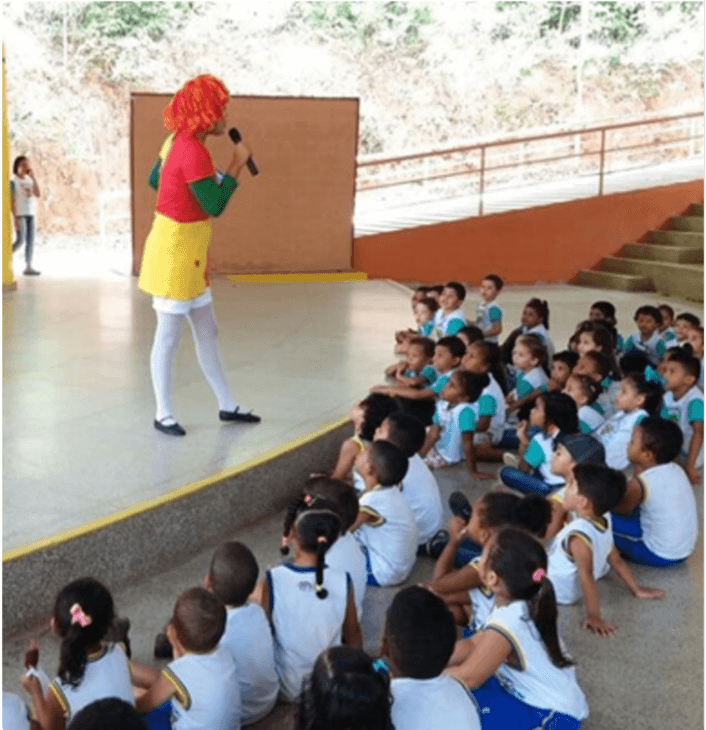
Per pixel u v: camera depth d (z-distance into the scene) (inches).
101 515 126.6
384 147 762.2
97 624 88.0
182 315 163.0
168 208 156.5
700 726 100.6
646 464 140.4
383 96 767.1
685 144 771.4
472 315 375.2
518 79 786.2
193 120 152.6
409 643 82.3
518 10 784.3
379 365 229.9
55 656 110.7
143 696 91.6
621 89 798.5
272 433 168.4
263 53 749.3
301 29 754.8
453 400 180.1
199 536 140.2
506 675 95.3
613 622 122.9
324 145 430.6
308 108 425.1
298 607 103.0
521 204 494.6
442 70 775.1
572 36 797.2
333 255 442.6
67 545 118.9
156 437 164.1
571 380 176.4
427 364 209.2
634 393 169.5
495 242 478.0
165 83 730.8
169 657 110.5
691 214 504.1
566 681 94.7
